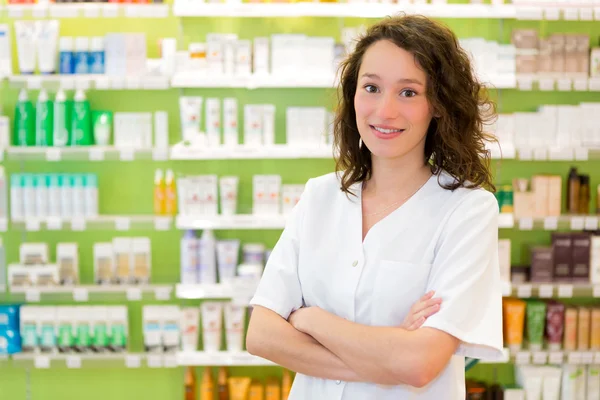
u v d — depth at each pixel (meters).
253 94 4.13
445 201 1.56
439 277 1.50
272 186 3.86
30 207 3.85
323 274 1.60
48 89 3.85
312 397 1.60
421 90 1.49
